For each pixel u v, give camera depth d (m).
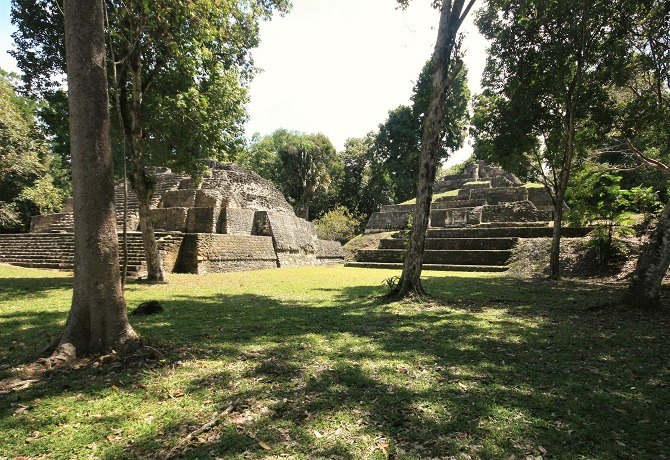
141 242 15.73
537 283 11.93
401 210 31.08
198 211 18.44
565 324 6.04
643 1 9.62
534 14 11.31
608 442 2.58
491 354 4.47
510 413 2.97
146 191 11.63
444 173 52.19
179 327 5.66
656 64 10.43
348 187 47.72
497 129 13.72
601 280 12.90
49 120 11.64
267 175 44.34
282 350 4.58
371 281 12.91
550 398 3.25
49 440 2.55
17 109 27.53
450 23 8.11
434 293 9.48
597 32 10.71
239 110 12.88
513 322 6.19
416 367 4.01
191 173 13.15
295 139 40.94
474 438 2.61
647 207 13.40
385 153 39.03
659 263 6.96
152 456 2.38
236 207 21.00
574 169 14.47
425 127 8.45
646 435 2.67
